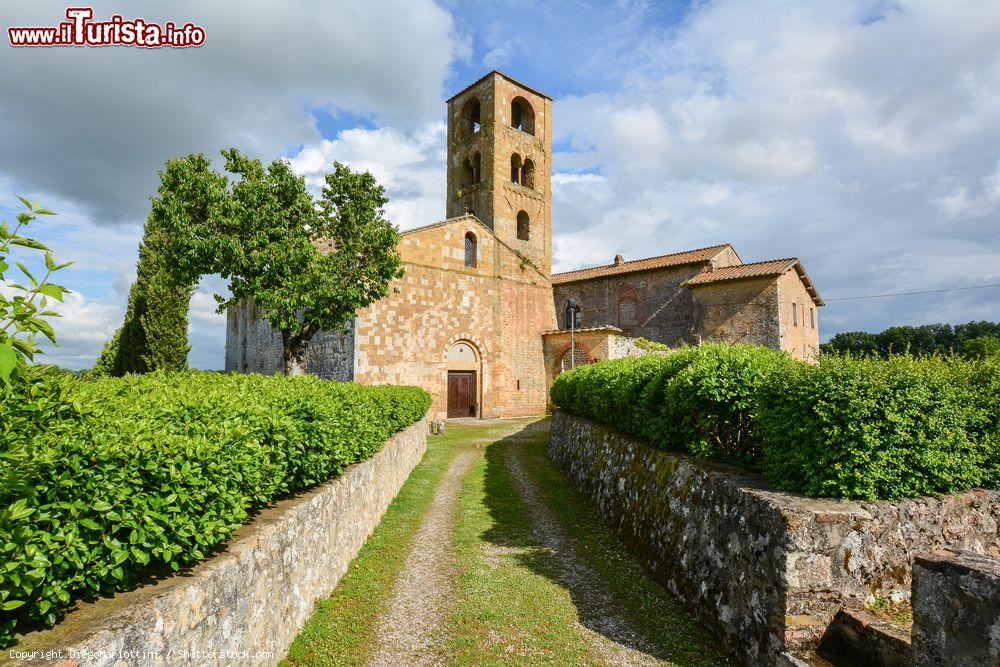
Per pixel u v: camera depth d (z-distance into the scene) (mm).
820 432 4805
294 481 5867
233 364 38406
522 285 30125
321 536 5984
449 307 26438
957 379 5656
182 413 4320
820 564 4277
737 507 5066
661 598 6098
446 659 4898
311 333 15836
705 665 4742
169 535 3398
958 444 5031
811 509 4406
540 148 34406
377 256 16312
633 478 8242
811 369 5129
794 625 4156
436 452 17156
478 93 33312
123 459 3164
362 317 23203
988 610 3045
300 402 6070
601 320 34156
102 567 2969
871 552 4422
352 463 8086
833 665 3949
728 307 27391
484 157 32062
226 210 13109
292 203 14555
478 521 9320
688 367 7215
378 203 16469
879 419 4738
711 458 6645
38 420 3215
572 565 7191
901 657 3680
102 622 2727
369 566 7176
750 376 6383
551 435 16922
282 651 4781
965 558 3340
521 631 5387
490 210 31234
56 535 2746
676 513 6426
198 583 3393
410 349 24703
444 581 6727
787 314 27016
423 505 10508
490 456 16406
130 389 5195
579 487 11695
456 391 27031
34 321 2879
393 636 5332
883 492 4785
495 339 28344
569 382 15305
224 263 13156
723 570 5176
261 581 4336
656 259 33156
